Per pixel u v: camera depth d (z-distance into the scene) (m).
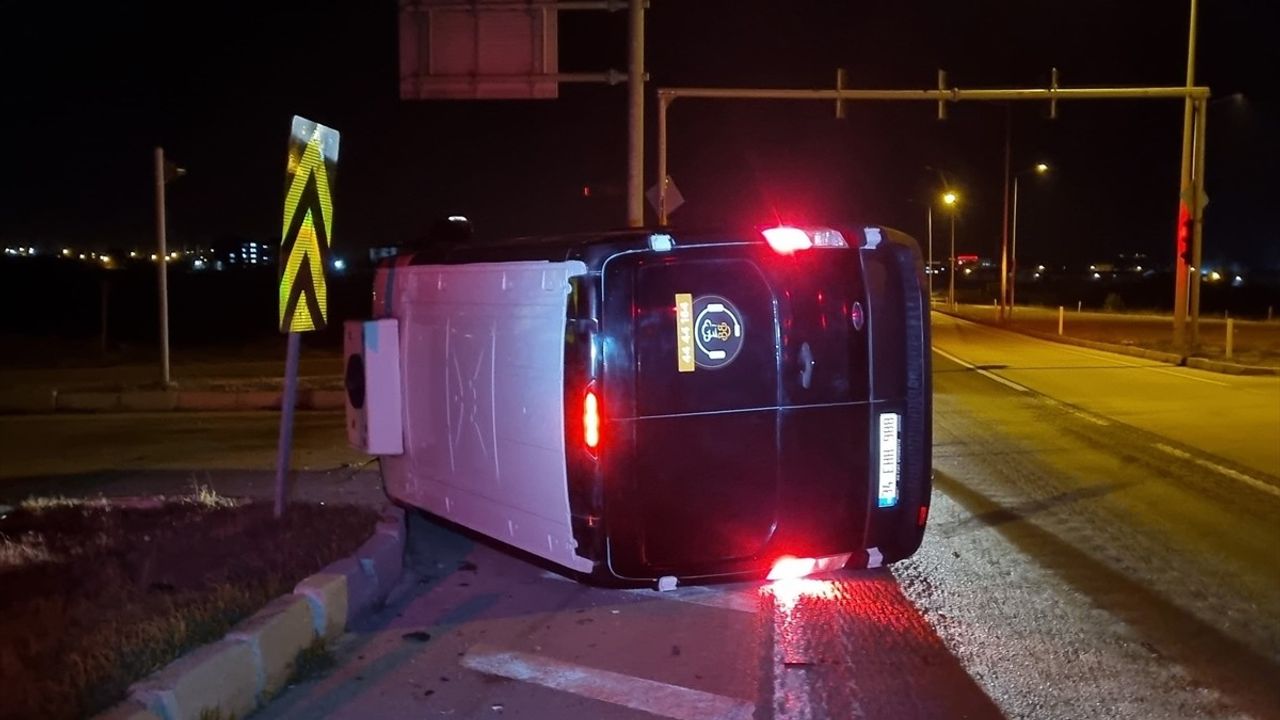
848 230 6.25
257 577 6.34
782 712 5.13
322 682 5.49
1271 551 7.99
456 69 14.62
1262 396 17.69
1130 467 11.29
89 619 5.54
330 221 7.64
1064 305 71.75
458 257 7.09
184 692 4.61
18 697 4.49
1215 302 66.88
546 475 6.11
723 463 5.99
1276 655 5.91
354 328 8.03
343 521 7.71
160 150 17.48
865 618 6.51
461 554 7.93
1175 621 6.46
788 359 6.09
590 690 5.40
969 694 5.36
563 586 7.17
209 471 11.08
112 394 16.50
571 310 5.83
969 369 23.12
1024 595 6.96
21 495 9.89
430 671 5.65
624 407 5.80
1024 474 10.97
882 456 6.37
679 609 6.70
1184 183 26.36
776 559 6.18
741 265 6.02
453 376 7.08
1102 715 5.11
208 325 36.47
